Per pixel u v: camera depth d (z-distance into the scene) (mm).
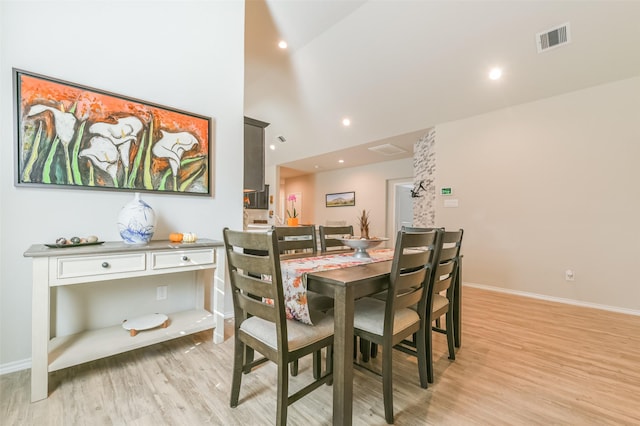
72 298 1938
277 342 1189
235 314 1441
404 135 4863
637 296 2928
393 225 6711
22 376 1665
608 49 2791
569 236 3316
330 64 4203
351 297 1224
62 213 1848
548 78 3227
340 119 5156
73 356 1606
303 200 8805
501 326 2562
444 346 2170
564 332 2424
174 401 1468
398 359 1967
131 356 1947
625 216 2984
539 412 1414
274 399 1497
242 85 2789
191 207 2453
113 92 2023
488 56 3244
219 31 2627
